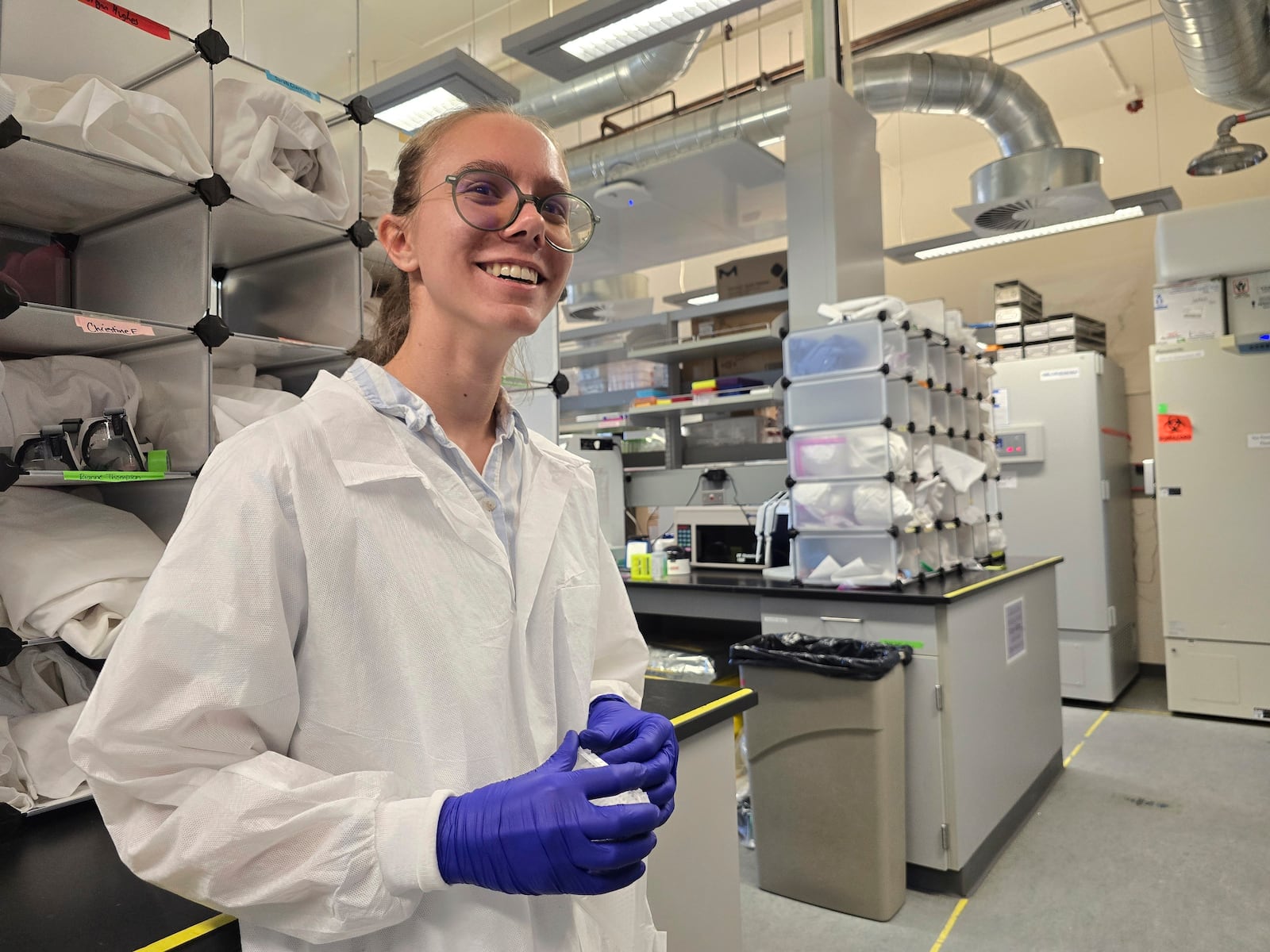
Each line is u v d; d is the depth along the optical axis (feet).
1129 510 16.16
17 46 3.87
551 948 2.41
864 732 7.43
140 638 1.95
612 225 13.84
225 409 4.29
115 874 2.83
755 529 11.19
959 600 8.11
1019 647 9.82
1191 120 16.01
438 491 2.36
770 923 7.42
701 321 13.51
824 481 8.79
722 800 4.98
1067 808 9.93
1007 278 18.03
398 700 2.23
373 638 2.22
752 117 13.82
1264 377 12.76
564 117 14.26
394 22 13.51
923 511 9.02
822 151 10.53
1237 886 7.84
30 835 3.19
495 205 2.41
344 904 1.95
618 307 16.10
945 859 7.82
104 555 3.60
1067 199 11.69
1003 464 15.05
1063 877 8.18
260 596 2.04
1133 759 11.55
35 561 3.48
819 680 7.61
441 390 2.57
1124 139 16.66
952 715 7.84
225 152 4.17
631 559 11.10
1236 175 15.62
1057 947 6.92
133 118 3.67
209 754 2.01
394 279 2.99
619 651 3.33
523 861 1.95
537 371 6.44
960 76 12.86
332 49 10.66
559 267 2.58
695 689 5.11
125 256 4.34
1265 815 9.47
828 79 10.49
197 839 1.92
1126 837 9.04
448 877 1.99
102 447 3.78
